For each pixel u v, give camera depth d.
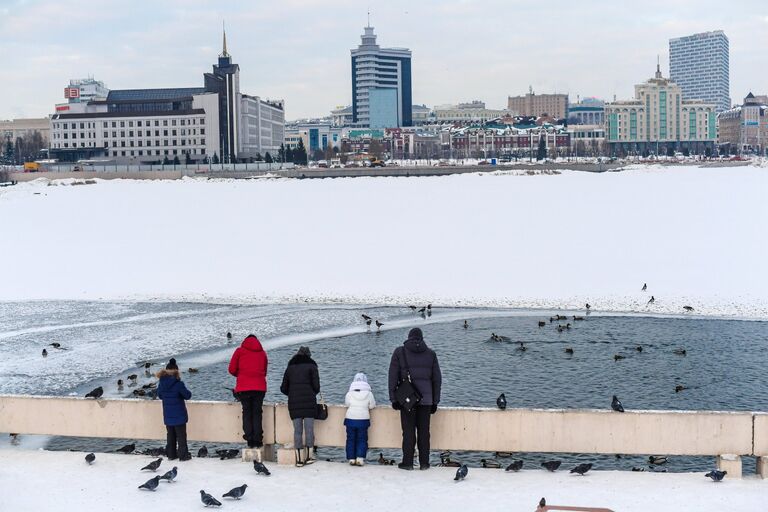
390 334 56.22
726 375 45.03
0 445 33.38
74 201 149.88
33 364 48.97
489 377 44.91
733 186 161.88
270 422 25.92
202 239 99.56
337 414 25.72
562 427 24.86
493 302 66.69
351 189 178.12
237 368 25.45
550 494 22.56
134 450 31.06
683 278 73.88
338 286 73.44
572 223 107.06
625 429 24.62
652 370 46.12
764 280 72.25
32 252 90.88
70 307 66.31
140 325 59.56
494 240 95.50
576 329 56.97
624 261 81.69
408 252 88.81
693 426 24.47
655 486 23.17
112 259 86.75
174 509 21.62
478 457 31.39
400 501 22.14
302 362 25.20
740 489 22.78
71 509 21.66
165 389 25.30
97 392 30.31
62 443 33.62
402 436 25.14
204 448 28.47
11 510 21.61
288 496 22.52
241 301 68.19
